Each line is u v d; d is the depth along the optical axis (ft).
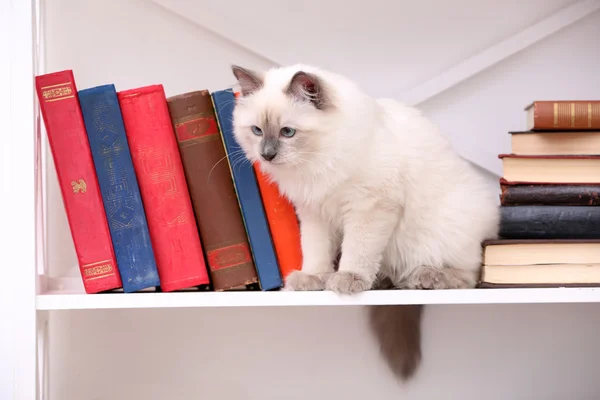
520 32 4.78
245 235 3.77
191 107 3.74
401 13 4.90
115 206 3.58
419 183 3.97
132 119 3.65
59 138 3.54
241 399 4.99
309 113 3.67
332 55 4.91
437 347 5.03
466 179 4.18
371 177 3.75
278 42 4.89
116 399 4.93
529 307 5.02
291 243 3.91
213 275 3.70
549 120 3.77
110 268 3.54
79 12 4.86
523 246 3.66
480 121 4.91
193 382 4.99
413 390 5.00
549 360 5.01
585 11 4.77
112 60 4.88
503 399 5.01
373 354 5.03
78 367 4.91
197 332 4.99
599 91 4.91
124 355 4.96
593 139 3.89
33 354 3.45
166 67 4.91
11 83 3.53
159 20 4.91
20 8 3.55
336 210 3.96
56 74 3.54
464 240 3.97
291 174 3.78
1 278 3.47
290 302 3.48
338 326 5.04
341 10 4.90
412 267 4.18
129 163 3.60
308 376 5.02
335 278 3.54
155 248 3.63
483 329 5.03
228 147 3.78
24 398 3.43
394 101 4.30
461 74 4.77
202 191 3.72
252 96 3.80
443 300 3.48
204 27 4.85
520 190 3.78
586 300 3.48
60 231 4.82
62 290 4.15
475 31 4.89
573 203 3.76
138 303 3.46
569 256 3.63
